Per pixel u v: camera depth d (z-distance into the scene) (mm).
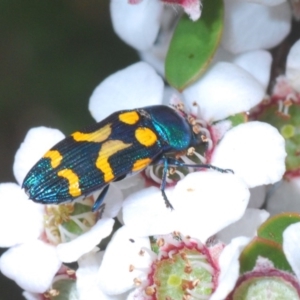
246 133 93
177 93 99
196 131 95
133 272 91
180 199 91
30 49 121
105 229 91
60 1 120
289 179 100
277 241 87
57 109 123
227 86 97
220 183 90
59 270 96
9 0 120
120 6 102
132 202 92
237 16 98
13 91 123
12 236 96
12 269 95
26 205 97
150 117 94
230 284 84
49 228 97
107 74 122
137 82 98
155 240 93
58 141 98
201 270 91
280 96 103
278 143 92
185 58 95
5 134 126
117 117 94
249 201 95
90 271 92
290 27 100
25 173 98
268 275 88
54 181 91
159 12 101
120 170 92
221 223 89
